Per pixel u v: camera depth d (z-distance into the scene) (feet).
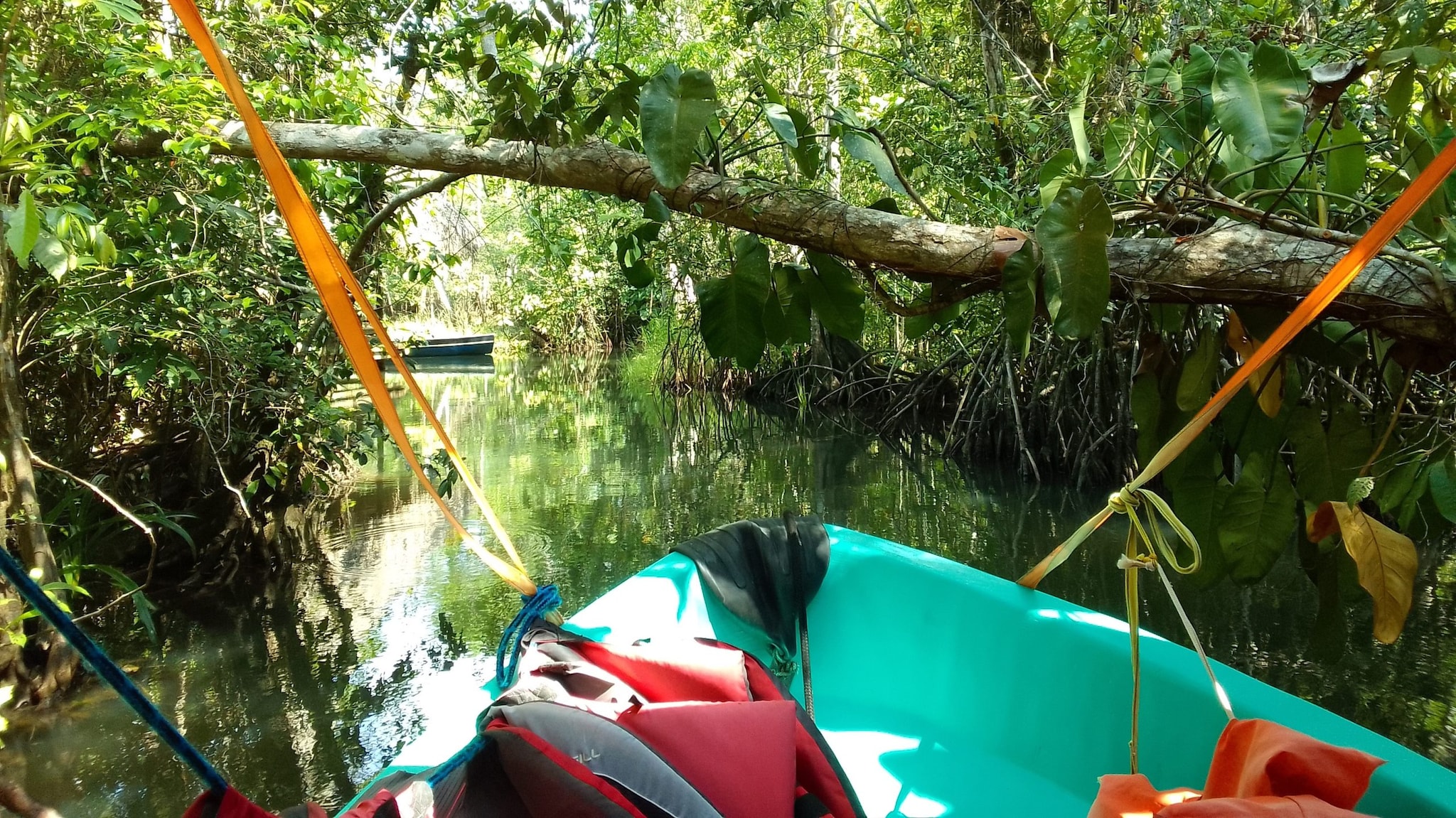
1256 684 5.77
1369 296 6.48
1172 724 5.98
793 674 7.87
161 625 13.50
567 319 77.71
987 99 20.15
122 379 16.21
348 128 10.11
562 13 8.61
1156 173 9.94
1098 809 4.44
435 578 15.33
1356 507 5.40
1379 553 5.26
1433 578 13.37
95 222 9.89
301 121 13.69
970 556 16.28
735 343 8.32
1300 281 6.66
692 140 7.44
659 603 7.58
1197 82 8.77
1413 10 8.03
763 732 4.60
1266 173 8.29
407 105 16.25
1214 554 7.57
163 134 12.14
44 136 11.80
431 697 10.75
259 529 16.52
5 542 10.42
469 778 3.89
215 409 15.01
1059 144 16.96
